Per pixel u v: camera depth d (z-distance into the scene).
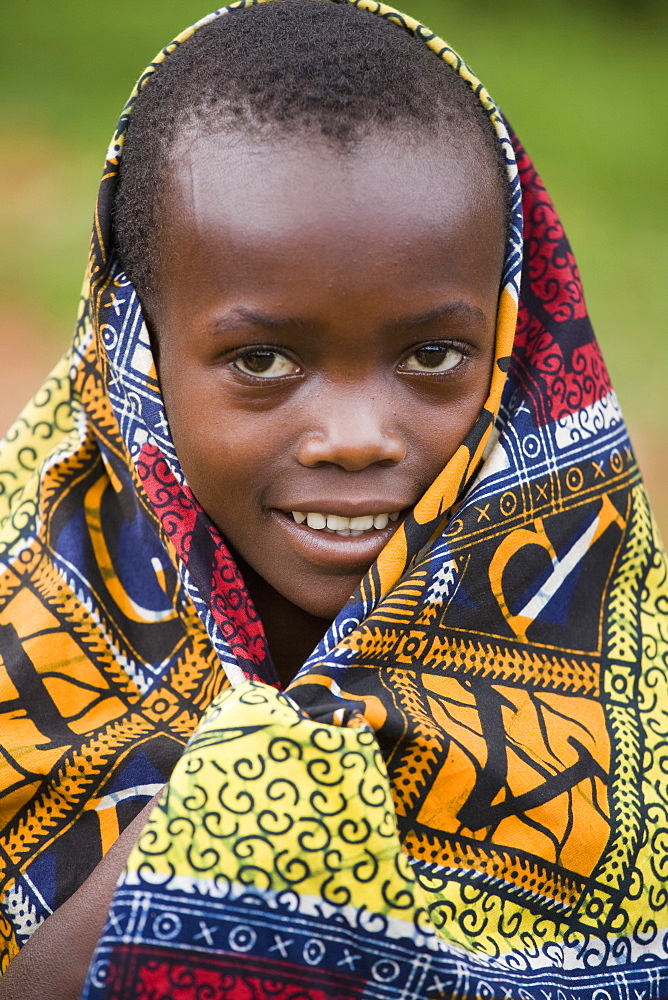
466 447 1.80
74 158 9.37
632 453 2.18
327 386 1.72
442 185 1.71
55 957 1.76
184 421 1.81
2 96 10.66
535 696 1.91
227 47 1.82
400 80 1.74
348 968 1.58
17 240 8.02
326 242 1.64
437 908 1.76
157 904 1.55
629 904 1.89
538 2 14.19
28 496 2.26
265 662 1.93
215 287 1.71
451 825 1.79
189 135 1.76
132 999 1.54
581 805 1.88
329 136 1.67
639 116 11.13
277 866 1.57
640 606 2.10
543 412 2.01
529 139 10.28
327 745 1.59
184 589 1.89
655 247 8.25
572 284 2.08
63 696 2.06
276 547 1.81
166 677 2.05
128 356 1.93
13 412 6.13
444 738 1.77
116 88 10.95
